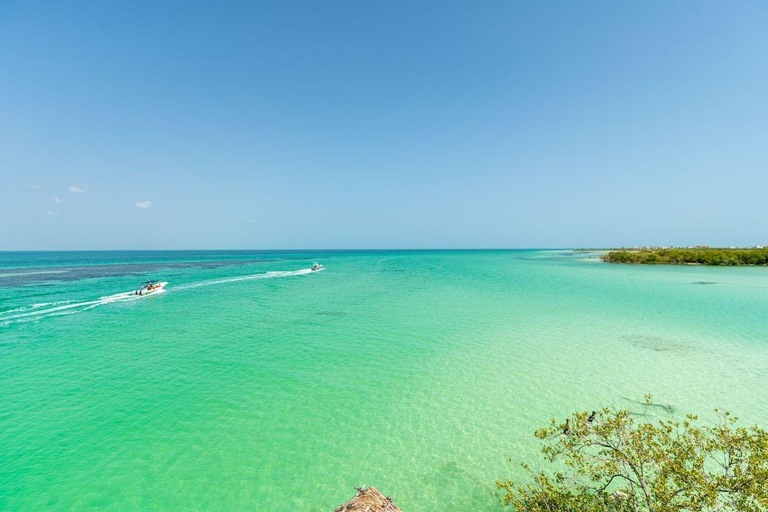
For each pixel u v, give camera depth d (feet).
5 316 84.02
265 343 62.90
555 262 305.73
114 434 34.96
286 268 250.98
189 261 353.72
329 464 30.96
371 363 53.16
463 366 51.80
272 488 28.14
